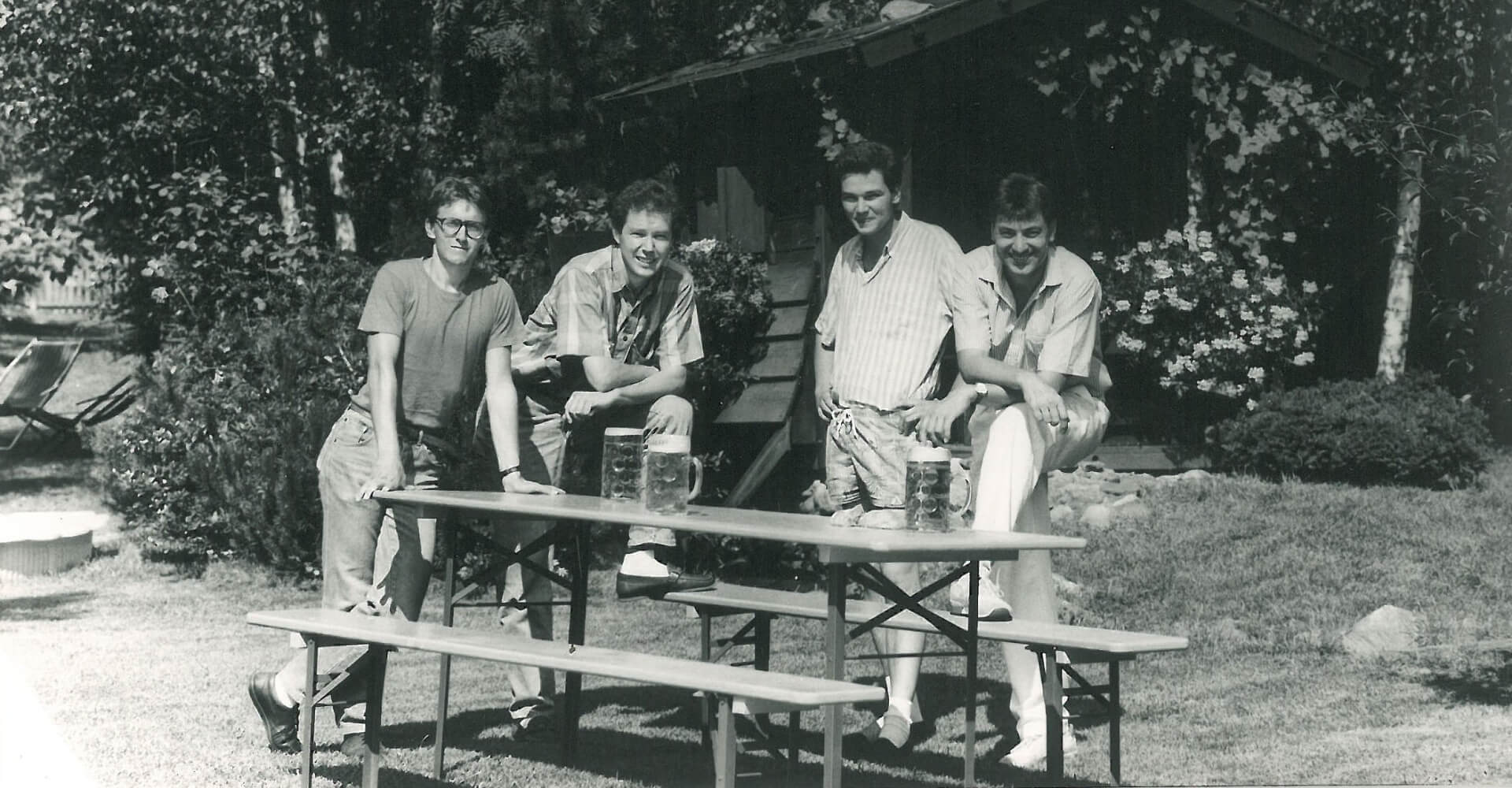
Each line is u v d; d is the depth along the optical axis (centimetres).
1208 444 1187
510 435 569
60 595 954
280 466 995
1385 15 1345
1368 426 1096
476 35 1591
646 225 564
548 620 614
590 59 1448
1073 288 552
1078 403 562
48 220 1573
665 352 591
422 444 563
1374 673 673
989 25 1176
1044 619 558
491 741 580
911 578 566
